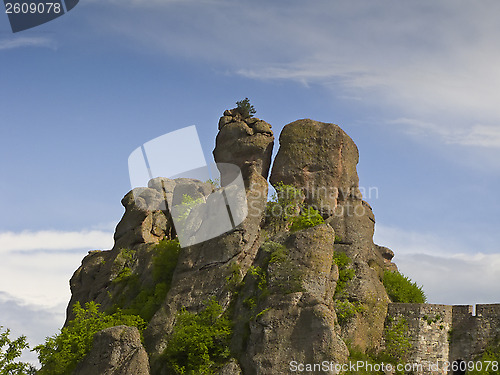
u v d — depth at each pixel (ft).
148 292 312.29
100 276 337.52
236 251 295.89
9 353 291.38
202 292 292.81
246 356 271.08
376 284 297.94
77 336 288.51
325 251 283.38
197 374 272.31
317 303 269.23
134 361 276.41
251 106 339.36
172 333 286.66
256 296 282.15
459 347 285.64
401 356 287.07
